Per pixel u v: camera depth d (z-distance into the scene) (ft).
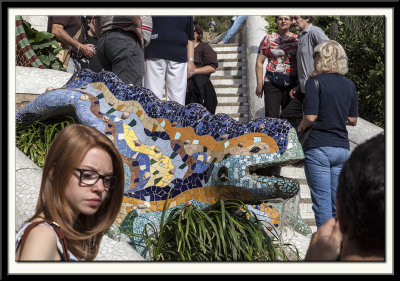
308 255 5.23
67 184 6.05
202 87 20.38
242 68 30.53
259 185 10.91
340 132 13.37
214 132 11.78
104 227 6.75
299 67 18.48
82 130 6.25
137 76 15.93
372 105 22.94
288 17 19.92
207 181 11.47
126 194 11.62
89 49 20.17
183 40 18.06
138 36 15.69
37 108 13.88
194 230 10.62
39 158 13.56
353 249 4.35
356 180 4.25
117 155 6.49
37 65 17.80
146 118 12.64
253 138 11.27
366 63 23.27
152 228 11.40
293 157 10.94
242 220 11.43
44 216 6.05
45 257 5.32
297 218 12.97
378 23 23.54
